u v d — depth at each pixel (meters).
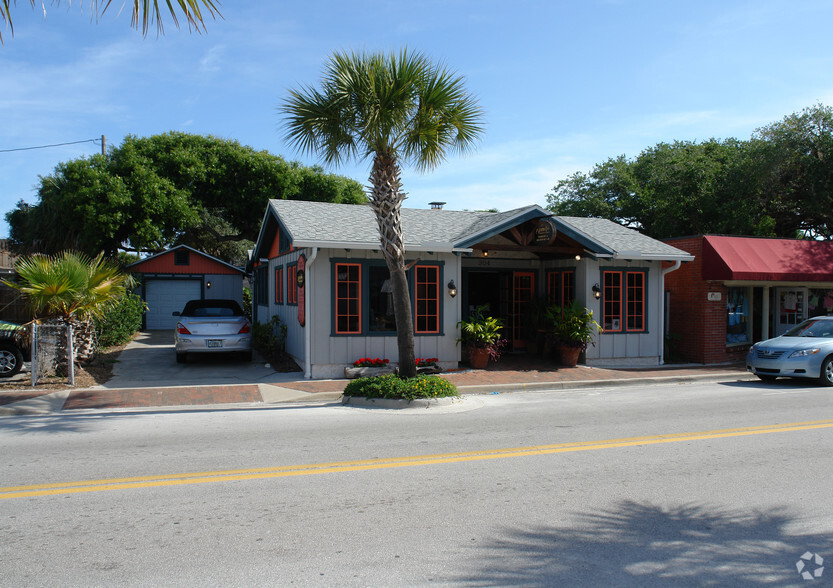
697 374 14.22
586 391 12.32
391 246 10.53
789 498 5.40
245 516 4.89
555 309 15.27
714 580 3.84
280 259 16.94
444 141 10.32
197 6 5.99
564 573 3.91
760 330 18.41
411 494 5.46
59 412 9.64
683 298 17.12
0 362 12.13
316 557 4.12
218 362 15.47
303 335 13.69
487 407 10.25
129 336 20.27
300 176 29.88
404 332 10.74
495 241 15.30
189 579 3.80
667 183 28.72
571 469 6.29
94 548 4.25
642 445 7.35
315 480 5.88
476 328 14.02
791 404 10.45
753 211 25.38
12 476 5.96
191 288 25.39
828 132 23.64
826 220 26.28
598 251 14.65
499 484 5.77
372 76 9.41
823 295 17.94
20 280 12.69
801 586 3.76
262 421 8.93
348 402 10.48
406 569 3.95
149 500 5.27
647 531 4.62
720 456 6.83
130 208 24.20
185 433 8.05
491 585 3.74
